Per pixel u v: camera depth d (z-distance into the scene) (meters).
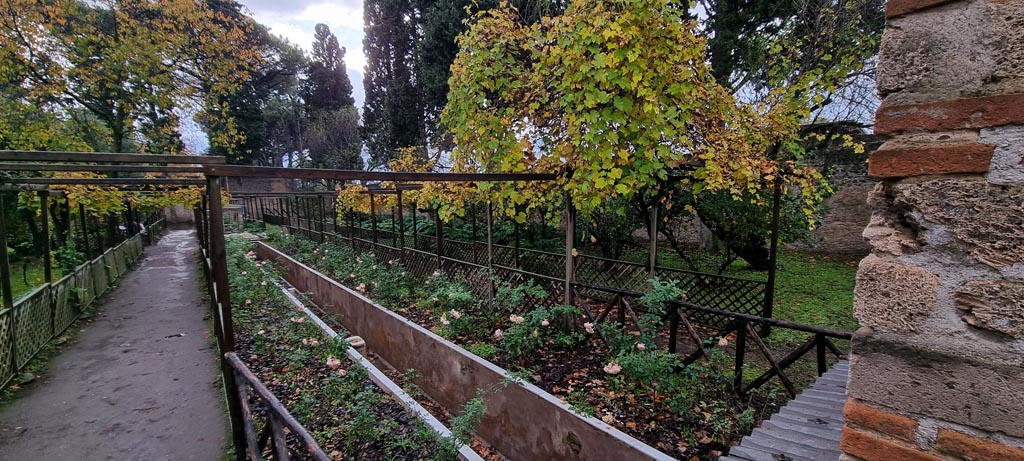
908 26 0.84
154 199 8.87
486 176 3.79
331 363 3.89
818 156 9.10
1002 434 0.76
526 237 9.02
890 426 0.89
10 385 4.14
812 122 7.09
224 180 12.66
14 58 8.43
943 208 0.81
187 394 3.99
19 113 8.69
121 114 10.23
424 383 4.65
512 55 4.89
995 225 0.75
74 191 7.02
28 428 3.43
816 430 2.19
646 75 3.78
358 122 22.69
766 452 1.98
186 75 11.06
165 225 21.80
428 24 11.19
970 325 0.79
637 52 3.65
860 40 5.39
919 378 0.85
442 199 5.59
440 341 4.33
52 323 5.46
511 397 3.51
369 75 16.38
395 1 13.35
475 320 5.15
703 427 3.00
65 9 8.81
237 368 2.32
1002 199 0.74
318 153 22.81
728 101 4.71
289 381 4.04
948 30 0.79
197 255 12.84
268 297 6.90
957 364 0.80
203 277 9.28
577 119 3.97
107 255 8.63
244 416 2.19
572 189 4.37
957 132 0.79
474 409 3.19
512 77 4.80
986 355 0.77
